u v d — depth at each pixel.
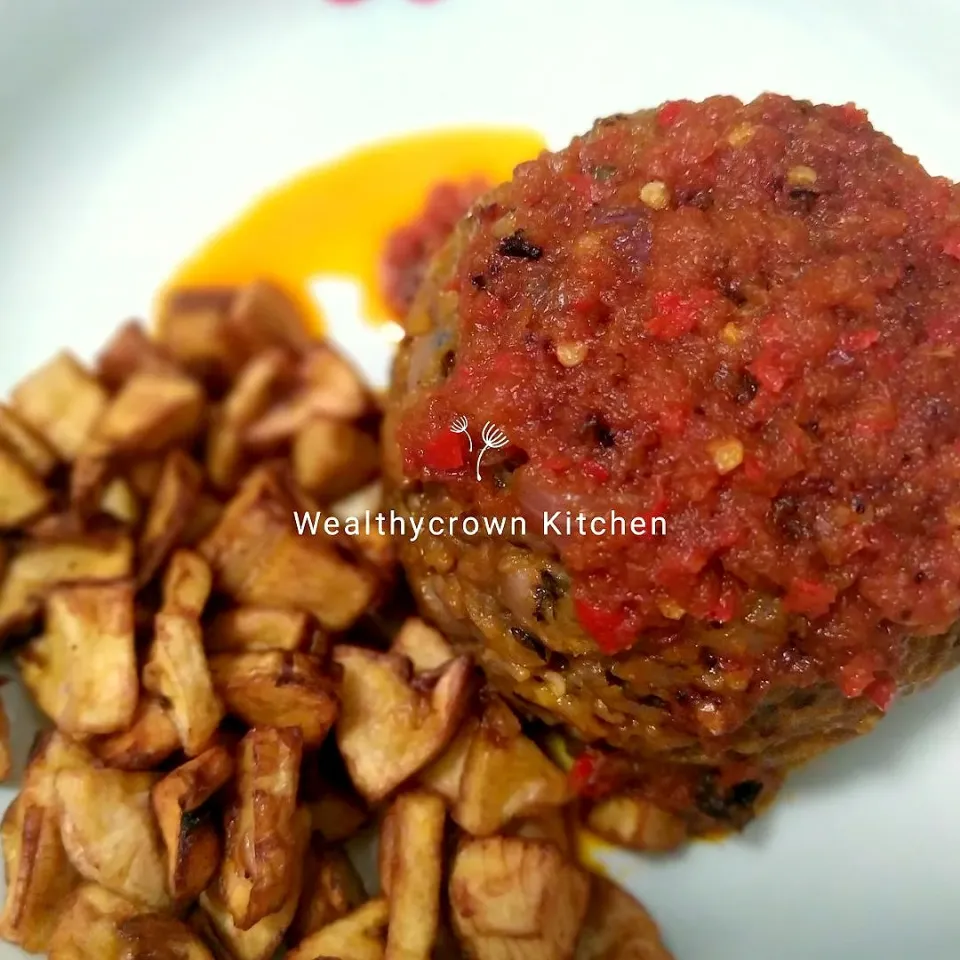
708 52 0.22
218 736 0.16
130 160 0.22
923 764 0.17
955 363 0.14
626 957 0.16
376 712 0.16
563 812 0.17
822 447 0.13
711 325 0.14
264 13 0.22
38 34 0.21
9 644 0.17
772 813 0.17
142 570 0.18
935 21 0.21
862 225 0.14
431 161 0.22
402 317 0.21
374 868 0.17
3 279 0.21
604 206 0.15
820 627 0.14
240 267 0.22
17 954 0.15
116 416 0.18
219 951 0.15
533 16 0.23
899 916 0.17
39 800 0.15
